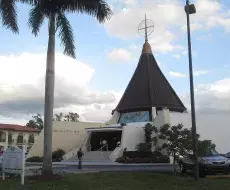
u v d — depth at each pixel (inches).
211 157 783.1
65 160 1737.2
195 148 665.6
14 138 2871.6
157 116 1674.5
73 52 756.6
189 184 599.8
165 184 596.7
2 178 668.7
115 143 1902.1
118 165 1284.4
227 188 558.6
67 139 2012.8
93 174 735.7
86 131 1895.9
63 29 746.8
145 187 562.9
